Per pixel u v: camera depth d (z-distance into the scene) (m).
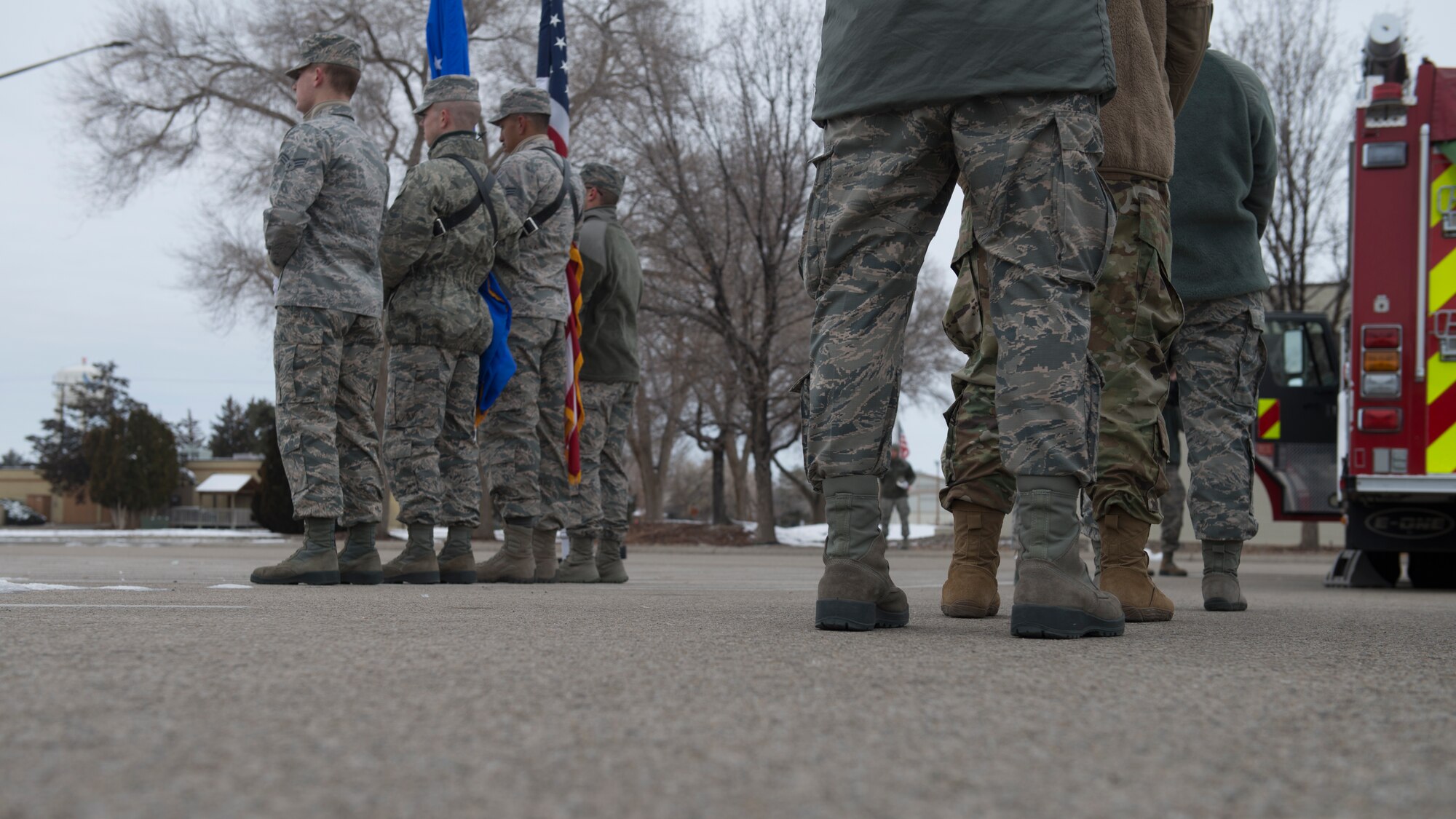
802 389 2.74
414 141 25.33
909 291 2.63
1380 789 1.09
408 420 5.47
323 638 2.22
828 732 1.33
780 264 23.91
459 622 2.67
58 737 1.23
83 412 66.06
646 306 24.02
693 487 67.88
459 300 5.43
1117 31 3.31
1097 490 3.48
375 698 1.50
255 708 1.42
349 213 5.00
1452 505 8.09
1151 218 3.35
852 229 2.61
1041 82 2.47
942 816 0.97
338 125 5.04
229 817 0.93
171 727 1.29
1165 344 3.48
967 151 2.53
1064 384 2.48
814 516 42.12
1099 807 1.01
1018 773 1.14
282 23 24.09
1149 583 3.50
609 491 6.68
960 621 3.09
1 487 65.81
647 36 23.62
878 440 2.61
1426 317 7.75
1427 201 7.78
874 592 2.60
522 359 6.00
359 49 5.19
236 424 77.62
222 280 25.55
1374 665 2.06
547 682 1.66
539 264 6.01
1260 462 8.96
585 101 24.64
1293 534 26.50
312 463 4.93
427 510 5.48
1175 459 9.87
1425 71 7.83
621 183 6.90
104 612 2.93
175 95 24.98
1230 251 4.26
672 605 3.62
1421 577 8.64
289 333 4.90
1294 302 23.33
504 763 1.15
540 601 3.79
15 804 0.96
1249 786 1.10
